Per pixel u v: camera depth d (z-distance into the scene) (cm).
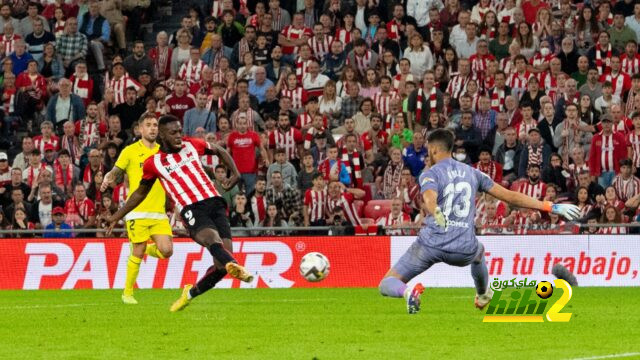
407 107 5956
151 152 3681
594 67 6209
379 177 5738
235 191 5475
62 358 2178
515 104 5950
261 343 2400
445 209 2741
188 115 6050
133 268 3775
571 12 6525
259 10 6725
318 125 5797
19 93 6481
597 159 5591
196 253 4931
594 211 5078
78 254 4953
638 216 5053
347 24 6562
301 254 4956
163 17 7581
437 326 2750
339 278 4962
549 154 5575
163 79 6650
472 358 2122
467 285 4934
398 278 2775
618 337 2473
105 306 3650
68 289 4925
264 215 5269
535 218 5156
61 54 6706
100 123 6081
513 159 5688
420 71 6391
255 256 4966
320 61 6519
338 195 5312
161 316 3125
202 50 6700
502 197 2791
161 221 3706
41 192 5453
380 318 3011
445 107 6006
